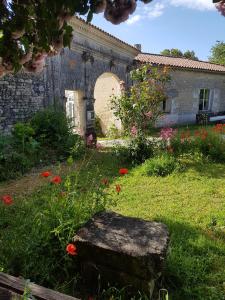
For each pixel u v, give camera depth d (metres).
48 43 1.48
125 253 2.54
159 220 4.17
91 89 10.10
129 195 5.23
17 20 1.37
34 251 2.81
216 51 29.20
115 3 1.38
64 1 1.34
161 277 2.81
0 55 1.47
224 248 3.45
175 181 5.98
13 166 6.25
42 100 8.27
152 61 14.66
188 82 16.06
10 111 7.36
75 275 2.85
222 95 18.30
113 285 2.67
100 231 2.89
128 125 7.87
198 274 2.91
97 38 9.88
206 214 4.43
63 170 6.52
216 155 7.62
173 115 15.63
